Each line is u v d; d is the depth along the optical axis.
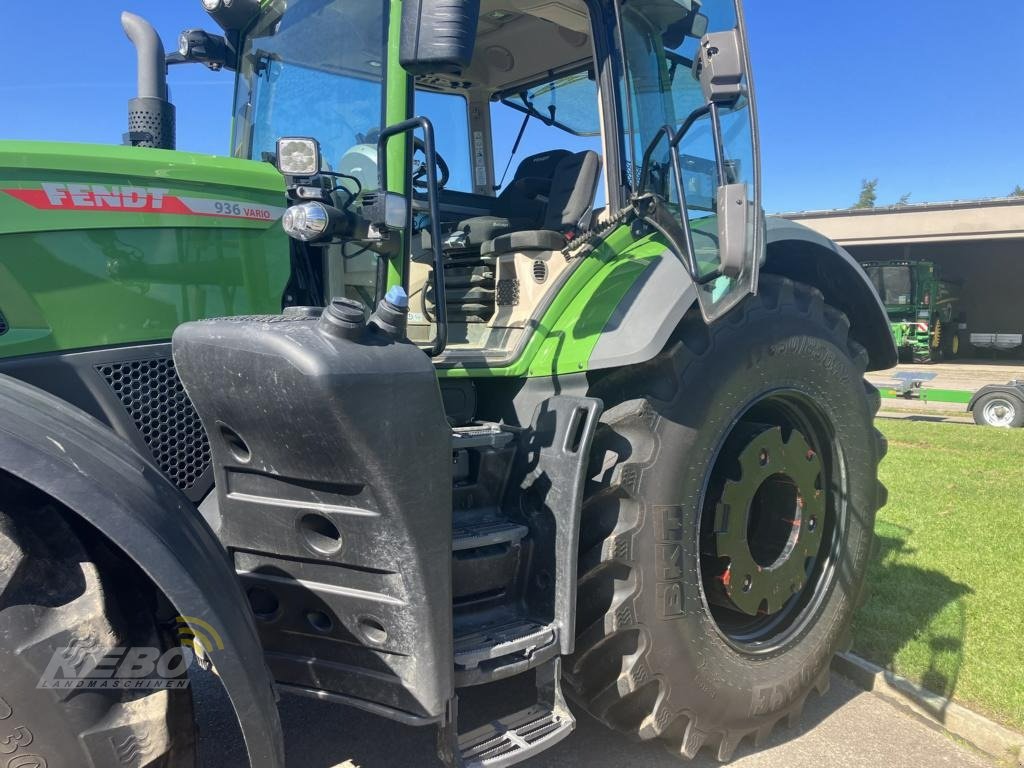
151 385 2.25
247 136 3.26
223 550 1.84
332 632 2.11
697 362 2.74
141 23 3.00
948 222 21.34
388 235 2.48
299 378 1.78
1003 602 4.21
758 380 2.91
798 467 3.13
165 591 1.61
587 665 2.65
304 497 2.01
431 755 2.93
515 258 2.91
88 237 2.17
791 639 3.16
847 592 3.37
